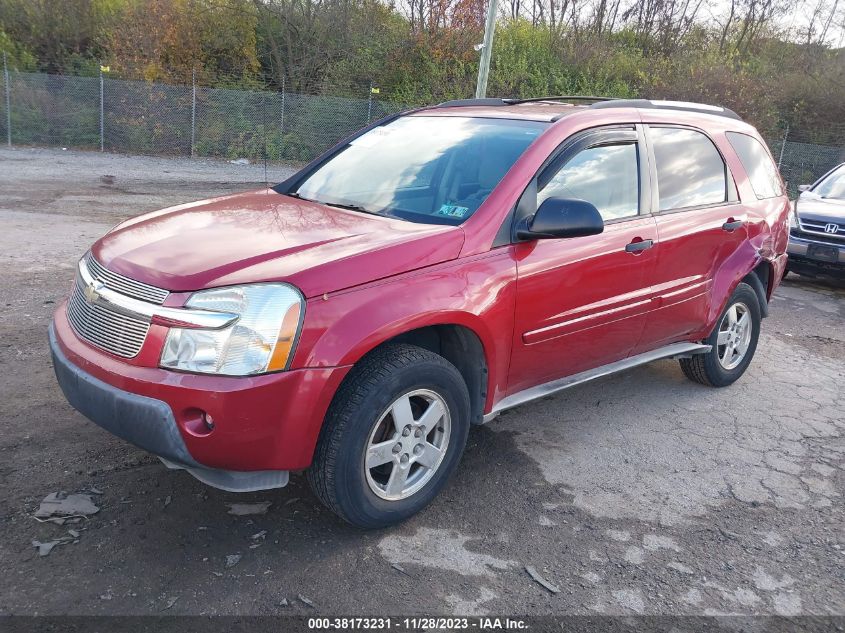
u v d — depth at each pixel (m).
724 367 5.31
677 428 4.65
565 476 3.92
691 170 4.70
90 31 22.62
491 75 23.28
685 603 2.97
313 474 3.04
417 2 24.44
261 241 3.16
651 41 30.19
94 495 3.36
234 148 21.02
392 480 3.23
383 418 3.11
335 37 24.31
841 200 9.53
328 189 4.17
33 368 4.68
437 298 3.17
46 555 2.91
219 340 2.74
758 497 3.87
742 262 4.98
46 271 7.07
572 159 3.89
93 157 18.92
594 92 24.25
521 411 4.73
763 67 27.66
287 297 2.81
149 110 20.52
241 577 2.89
